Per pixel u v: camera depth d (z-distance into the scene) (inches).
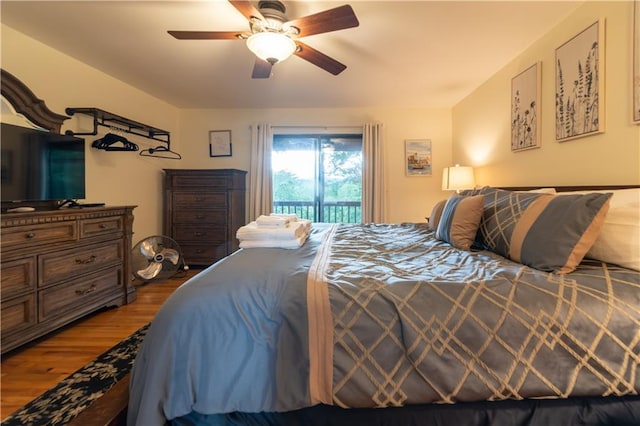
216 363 33.6
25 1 71.7
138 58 101.3
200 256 143.6
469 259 52.7
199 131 163.6
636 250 42.5
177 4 72.4
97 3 72.4
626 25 60.3
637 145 58.9
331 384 33.8
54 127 88.7
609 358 34.0
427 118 159.5
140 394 32.9
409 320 34.9
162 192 150.2
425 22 79.0
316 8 72.2
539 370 33.9
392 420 35.0
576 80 73.0
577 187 72.0
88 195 109.3
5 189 72.7
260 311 35.4
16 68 85.5
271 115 162.9
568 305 35.4
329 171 166.9
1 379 59.4
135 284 119.8
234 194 145.3
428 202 160.6
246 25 80.6
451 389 33.6
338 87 128.8
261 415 34.1
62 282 77.0
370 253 59.1
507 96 105.0
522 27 81.3
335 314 35.2
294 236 60.2
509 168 104.4
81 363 64.9
